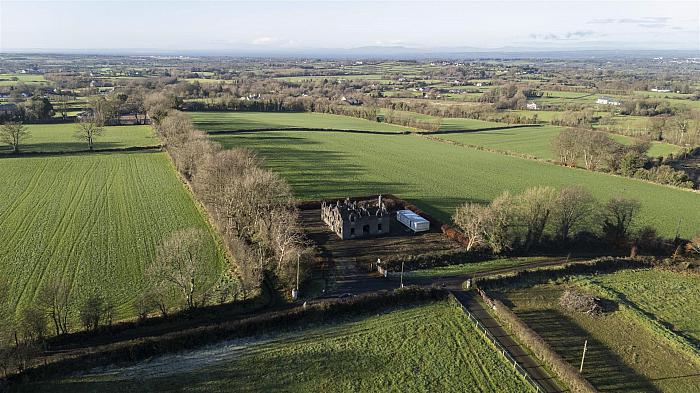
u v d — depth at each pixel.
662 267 90.94
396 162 180.62
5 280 73.00
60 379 54.50
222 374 56.69
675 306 76.56
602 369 60.22
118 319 66.31
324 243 97.12
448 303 74.62
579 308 73.81
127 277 78.94
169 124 174.38
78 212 109.94
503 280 81.94
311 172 159.25
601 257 94.50
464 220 98.81
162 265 72.56
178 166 141.62
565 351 63.72
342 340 64.31
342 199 127.25
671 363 61.69
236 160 116.06
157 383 54.75
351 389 55.19
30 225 101.00
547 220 99.94
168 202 118.62
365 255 91.50
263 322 65.56
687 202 134.75
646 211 125.19
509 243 93.31
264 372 57.34
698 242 95.50
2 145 181.00
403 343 64.00
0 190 125.44
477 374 58.38
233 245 86.81
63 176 141.12
